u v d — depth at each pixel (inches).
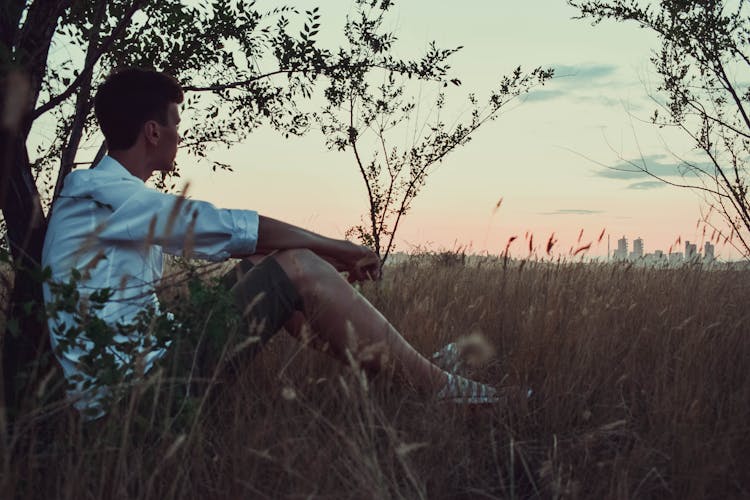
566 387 104.3
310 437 83.0
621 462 83.6
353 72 171.0
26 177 100.6
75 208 90.4
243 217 95.3
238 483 75.9
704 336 123.9
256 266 96.4
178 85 102.7
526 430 97.7
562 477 83.6
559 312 125.9
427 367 98.8
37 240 100.2
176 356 81.0
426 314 127.3
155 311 86.2
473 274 173.8
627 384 113.5
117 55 144.5
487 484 85.0
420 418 92.0
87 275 78.5
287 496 73.5
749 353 124.6
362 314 96.4
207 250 93.7
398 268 185.8
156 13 148.4
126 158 98.3
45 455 77.9
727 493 81.3
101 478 69.7
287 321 107.3
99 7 133.8
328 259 105.8
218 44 153.6
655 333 129.8
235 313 87.0
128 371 83.7
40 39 103.2
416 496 76.8
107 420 75.6
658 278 174.4
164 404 81.7
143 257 92.7
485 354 98.7
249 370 104.5
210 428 89.7
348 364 99.7
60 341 77.1
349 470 74.9
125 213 89.2
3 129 93.7
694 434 87.8
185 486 75.9
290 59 156.3
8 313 93.8
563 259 165.9
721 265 191.0
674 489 82.1
